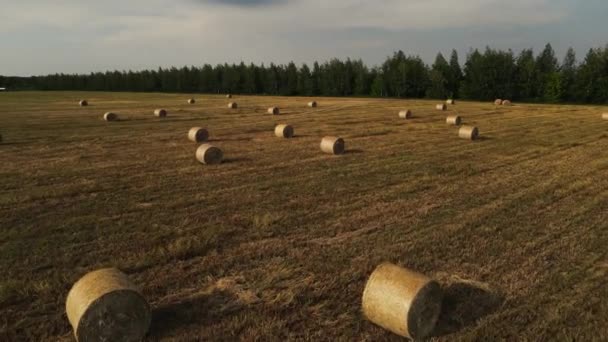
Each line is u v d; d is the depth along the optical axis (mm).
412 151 18125
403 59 93625
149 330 5496
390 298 5383
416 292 5262
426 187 12297
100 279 5348
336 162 15805
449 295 6328
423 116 34750
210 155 15422
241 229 8906
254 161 15961
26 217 9523
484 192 11766
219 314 5832
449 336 5402
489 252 7840
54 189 11781
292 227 9086
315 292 6387
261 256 7656
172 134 23047
